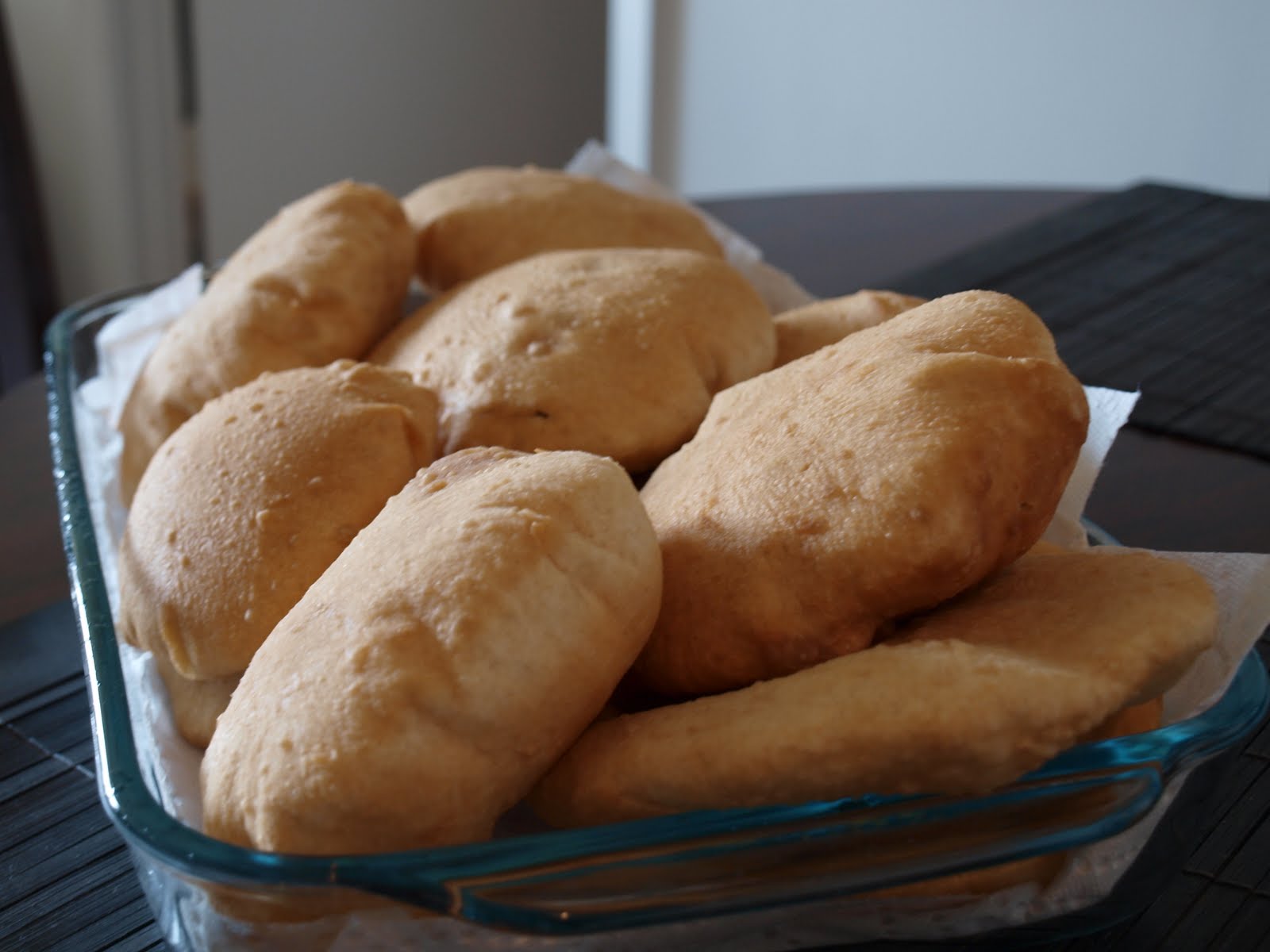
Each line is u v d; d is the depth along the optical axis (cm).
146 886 29
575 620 30
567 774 31
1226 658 33
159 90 139
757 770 29
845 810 28
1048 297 73
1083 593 32
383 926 27
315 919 27
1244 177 130
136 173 140
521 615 29
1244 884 35
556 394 43
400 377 43
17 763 41
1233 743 29
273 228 55
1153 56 132
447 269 57
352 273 51
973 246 81
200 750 37
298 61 152
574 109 186
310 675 30
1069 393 33
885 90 152
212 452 40
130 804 28
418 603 29
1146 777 28
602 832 27
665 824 27
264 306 49
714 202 92
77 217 139
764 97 163
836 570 32
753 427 37
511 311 46
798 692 30
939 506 31
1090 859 30
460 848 26
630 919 27
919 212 89
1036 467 33
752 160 167
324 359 49
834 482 33
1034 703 28
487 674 29
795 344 49
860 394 35
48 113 136
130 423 52
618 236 58
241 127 149
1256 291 73
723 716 30
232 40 144
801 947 31
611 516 31
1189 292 73
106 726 31
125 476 51
